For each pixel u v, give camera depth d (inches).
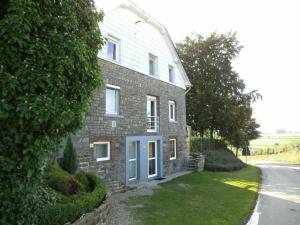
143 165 715.4
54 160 422.3
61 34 215.6
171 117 922.7
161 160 810.2
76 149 510.0
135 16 711.1
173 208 463.2
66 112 209.8
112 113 620.1
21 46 195.8
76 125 237.6
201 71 1457.9
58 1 223.3
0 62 192.9
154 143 802.2
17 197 213.0
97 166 559.5
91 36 251.8
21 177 212.7
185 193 593.9
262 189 716.7
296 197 610.5
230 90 1461.6
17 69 195.5
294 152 2258.9
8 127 195.3
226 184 743.7
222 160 1173.1
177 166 924.0
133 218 393.4
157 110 812.6
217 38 1473.9
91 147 545.3
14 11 196.1
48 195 267.3
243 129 1587.1
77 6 242.7
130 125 668.1
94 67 246.8
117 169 616.4
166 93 856.9
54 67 206.7
